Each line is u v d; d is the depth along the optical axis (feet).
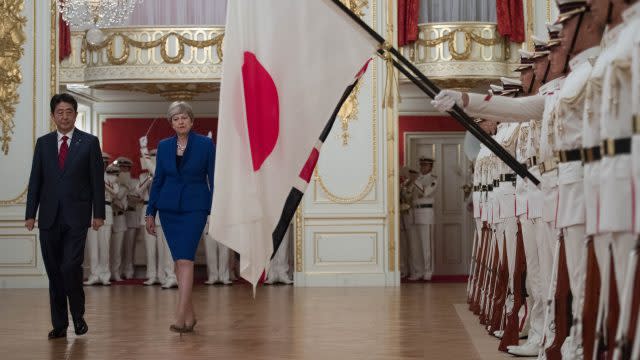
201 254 55.21
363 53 17.08
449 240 57.26
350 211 46.26
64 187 23.56
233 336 24.79
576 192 14.42
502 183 23.20
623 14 11.69
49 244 23.71
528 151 19.84
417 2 48.83
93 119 57.06
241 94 17.29
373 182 46.34
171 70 48.44
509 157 17.65
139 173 56.85
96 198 23.84
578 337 13.97
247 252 17.12
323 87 17.13
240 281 49.14
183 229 24.53
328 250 46.19
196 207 24.45
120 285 47.32
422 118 57.21
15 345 23.08
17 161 45.29
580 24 14.53
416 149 57.26
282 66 17.20
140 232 54.03
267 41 17.21
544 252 18.95
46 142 23.79
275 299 37.52
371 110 46.44
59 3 45.88
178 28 48.60
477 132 17.47
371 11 47.01
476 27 48.44
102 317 30.07
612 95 11.54
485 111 17.01
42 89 45.60
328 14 17.15
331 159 46.42
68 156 23.65
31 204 23.81
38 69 45.62
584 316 13.71
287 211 17.15
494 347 22.24
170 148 24.39
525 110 17.25
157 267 48.60
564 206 14.66
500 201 23.24
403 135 57.11
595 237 12.81
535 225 19.54
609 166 11.61
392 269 46.14
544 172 17.39
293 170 17.17
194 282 48.88
